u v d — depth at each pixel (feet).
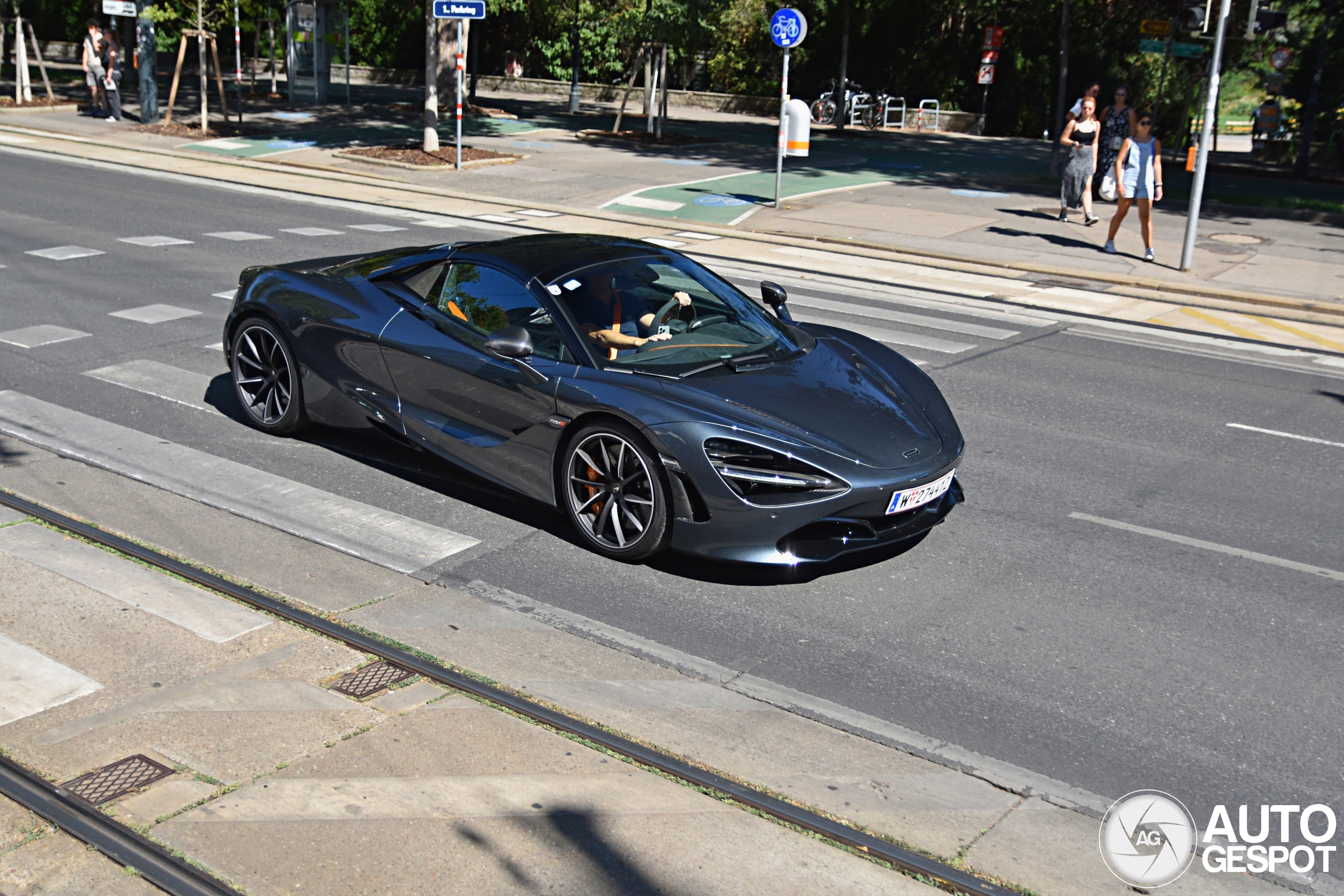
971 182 70.18
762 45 125.49
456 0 66.54
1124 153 45.96
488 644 14.47
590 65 139.85
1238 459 23.24
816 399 17.12
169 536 17.39
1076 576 17.22
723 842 10.64
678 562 17.29
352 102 111.34
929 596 16.39
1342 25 89.76
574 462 17.29
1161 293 41.86
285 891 9.73
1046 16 112.06
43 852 10.22
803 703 13.35
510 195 61.00
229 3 83.61
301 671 13.57
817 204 59.77
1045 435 24.49
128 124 86.63
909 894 10.06
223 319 31.73
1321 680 14.30
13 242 41.81
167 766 11.52
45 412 23.02
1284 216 60.90
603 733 12.38
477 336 18.67
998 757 12.40
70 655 13.71
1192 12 43.45
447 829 10.64
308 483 19.85
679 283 19.53
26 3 151.23
